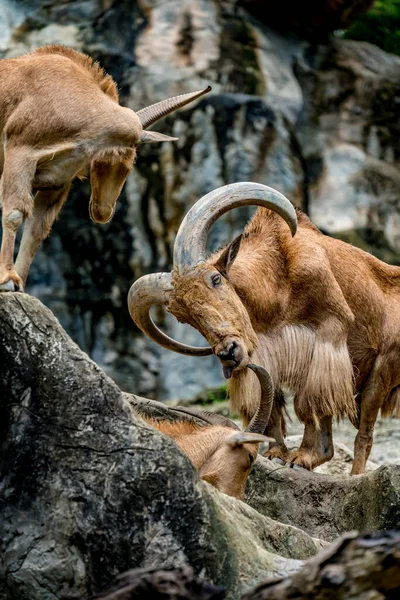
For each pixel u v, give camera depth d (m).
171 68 48.38
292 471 26.78
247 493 26.67
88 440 19.33
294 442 32.22
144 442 19.33
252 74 49.62
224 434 23.83
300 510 26.23
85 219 46.59
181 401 45.38
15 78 22.59
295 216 26.17
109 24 48.53
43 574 18.78
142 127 23.86
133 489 19.08
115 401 19.55
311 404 27.70
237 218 47.03
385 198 50.34
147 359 46.31
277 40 51.41
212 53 49.16
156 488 19.12
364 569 16.20
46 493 19.12
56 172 22.45
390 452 36.16
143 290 25.95
